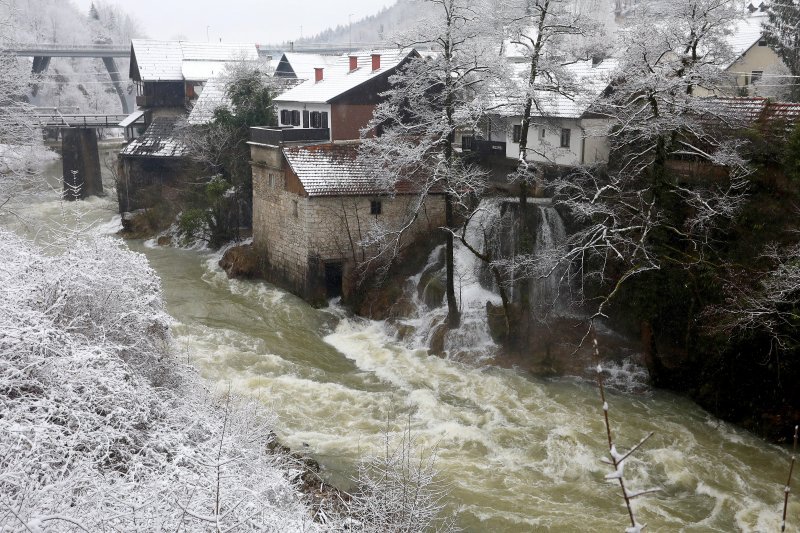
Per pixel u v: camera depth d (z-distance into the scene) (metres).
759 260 22.25
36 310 14.21
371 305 31.83
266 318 31.28
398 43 28.53
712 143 24.08
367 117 39.22
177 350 23.11
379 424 21.59
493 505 17.06
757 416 21.34
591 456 19.84
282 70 61.53
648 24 24.12
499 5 26.25
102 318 15.53
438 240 33.47
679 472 18.89
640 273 24.38
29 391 12.67
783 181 23.34
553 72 26.45
